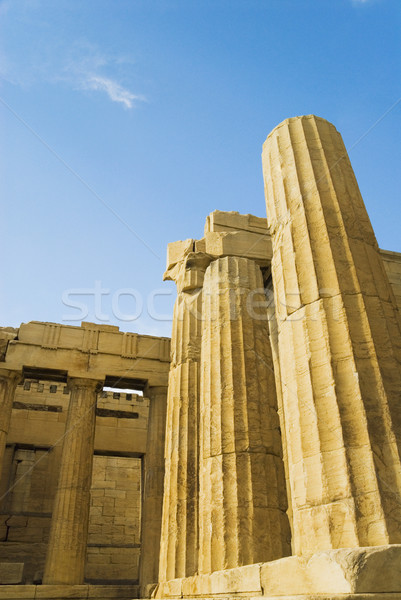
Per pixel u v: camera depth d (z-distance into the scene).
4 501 23.61
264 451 9.72
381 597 4.56
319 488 6.43
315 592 5.06
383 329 7.41
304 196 8.87
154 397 21.72
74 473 19.30
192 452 11.61
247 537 8.72
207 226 14.52
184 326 13.22
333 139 9.87
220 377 10.49
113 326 22.95
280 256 8.77
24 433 24.66
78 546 18.17
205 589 7.99
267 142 10.45
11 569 18.80
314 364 7.27
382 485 6.00
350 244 8.25
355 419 6.57
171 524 10.89
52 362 21.22
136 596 17.41
